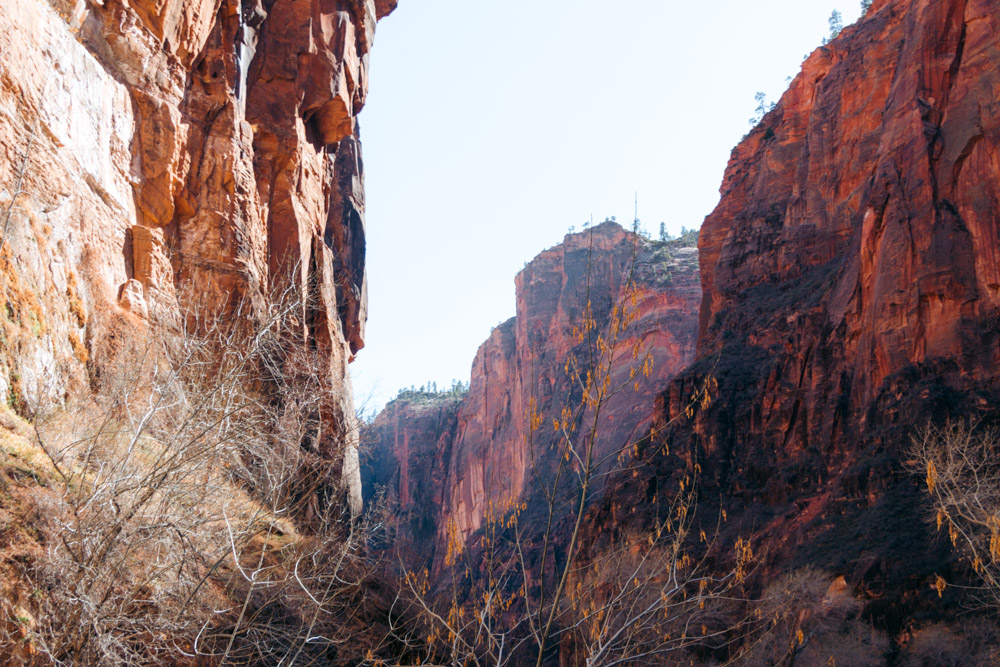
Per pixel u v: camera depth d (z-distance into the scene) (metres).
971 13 60.53
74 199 17.67
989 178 55.84
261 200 28.72
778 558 50.28
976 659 34.03
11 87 15.52
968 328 53.06
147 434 12.05
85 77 19.05
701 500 61.22
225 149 25.31
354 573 16.25
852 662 35.97
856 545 45.78
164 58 23.02
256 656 11.54
